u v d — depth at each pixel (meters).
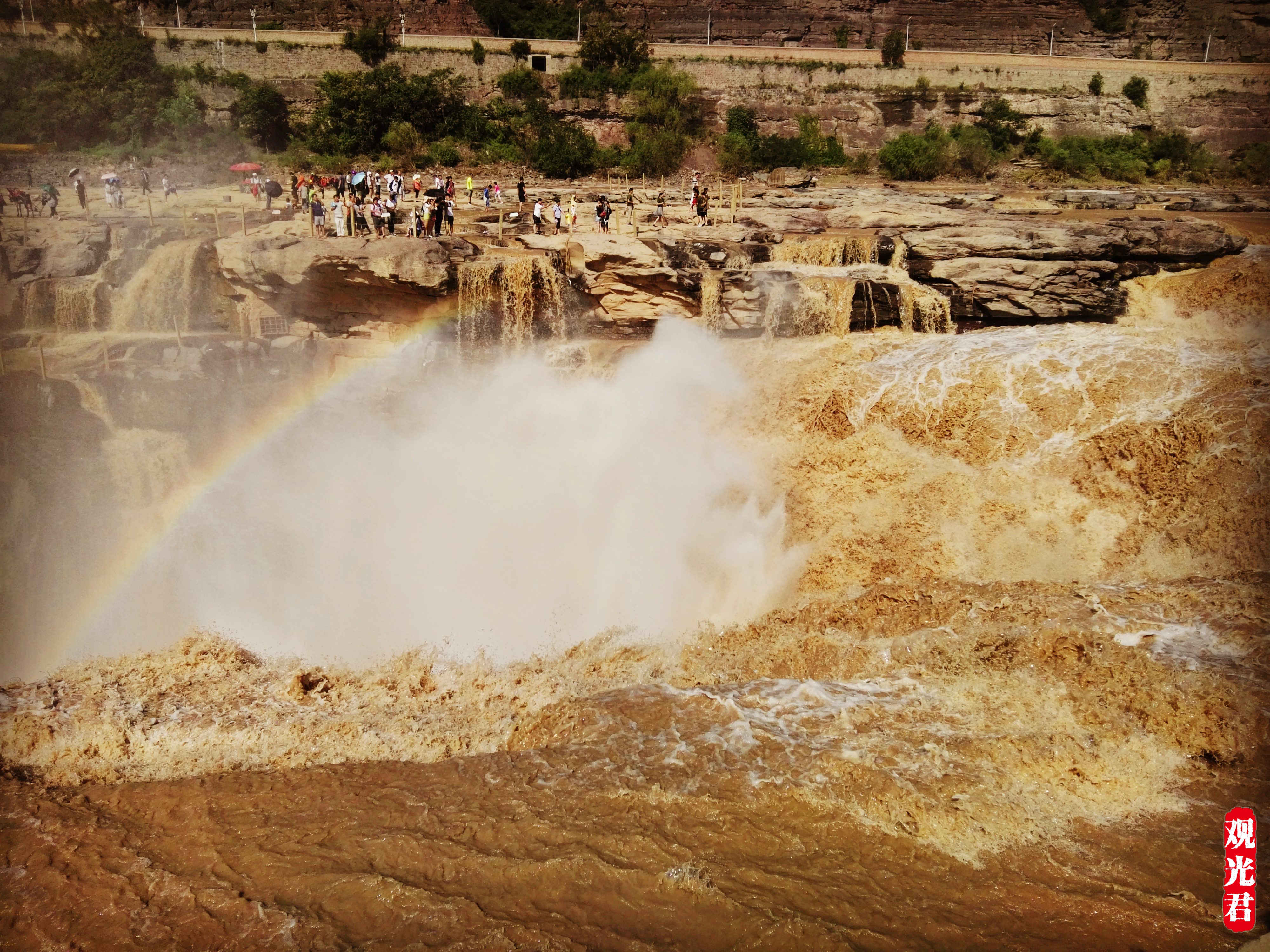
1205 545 15.39
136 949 8.65
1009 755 10.83
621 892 9.11
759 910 8.80
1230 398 17.11
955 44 59.75
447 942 8.57
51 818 10.55
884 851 9.54
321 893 9.23
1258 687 11.29
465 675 14.10
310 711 12.95
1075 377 18.69
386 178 31.03
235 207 30.31
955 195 37.56
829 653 13.53
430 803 10.61
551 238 23.84
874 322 22.11
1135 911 8.73
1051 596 14.24
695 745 11.42
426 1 55.22
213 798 10.88
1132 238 23.06
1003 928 8.58
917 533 17.11
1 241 22.41
